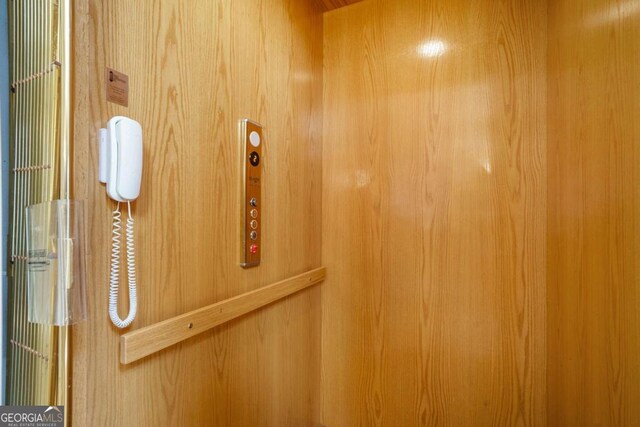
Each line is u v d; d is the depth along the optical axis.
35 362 0.61
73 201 0.59
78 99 0.60
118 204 0.67
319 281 1.54
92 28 0.62
